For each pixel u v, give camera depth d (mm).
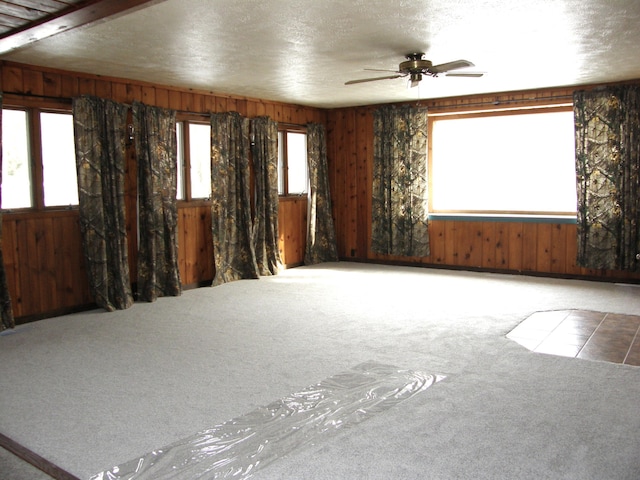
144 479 2363
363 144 7992
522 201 7039
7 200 4836
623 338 4242
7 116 4789
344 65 5023
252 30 3846
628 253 6090
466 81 6043
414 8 3408
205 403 3133
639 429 2758
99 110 5254
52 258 5094
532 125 6891
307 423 2859
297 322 4809
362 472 2389
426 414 2941
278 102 7418
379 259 8023
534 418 2887
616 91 6035
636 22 3748
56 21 2979
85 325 4809
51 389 3383
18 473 2457
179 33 3904
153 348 4141
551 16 3607
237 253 6840
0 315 4594
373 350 4027
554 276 6703
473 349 4016
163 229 5898
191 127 6379
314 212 7941
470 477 2340
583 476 2342
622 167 6066
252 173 7070
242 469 2424
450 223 7387
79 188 5137
